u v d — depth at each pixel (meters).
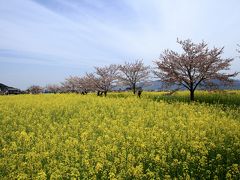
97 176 10.12
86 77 41.66
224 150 12.21
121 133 15.02
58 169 10.23
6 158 11.16
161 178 9.82
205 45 28.06
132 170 9.86
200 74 27.30
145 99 28.42
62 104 25.33
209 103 26.44
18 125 17.64
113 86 39.09
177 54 28.19
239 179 9.70
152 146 12.45
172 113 20.83
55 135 14.27
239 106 23.81
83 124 17.38
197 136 13.48
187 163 10.73
